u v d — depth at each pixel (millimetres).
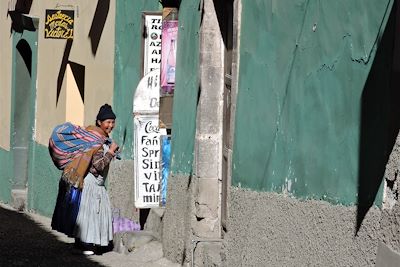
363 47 8023
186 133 13047
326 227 8617
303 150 9281
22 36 23562
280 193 9820
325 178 8719
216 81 12477
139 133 14211
